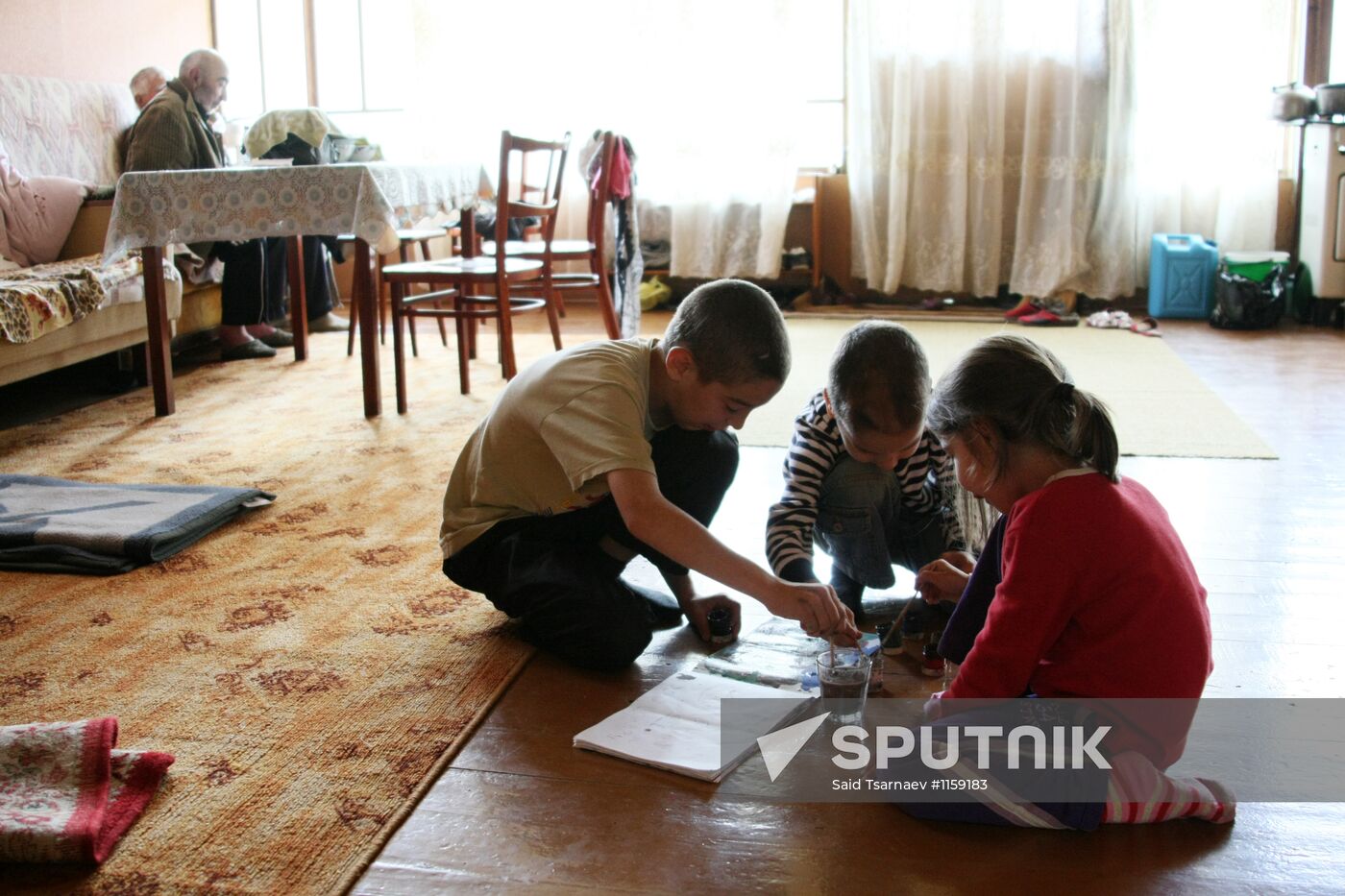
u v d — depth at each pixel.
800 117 5.32
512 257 3.85
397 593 1.79
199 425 3.01
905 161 5.18
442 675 1.47
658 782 1.21
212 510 2.12
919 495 1.65
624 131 5.52
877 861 1.06
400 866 1.06
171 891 1.02
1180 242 5.04
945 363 4.03
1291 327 4.79
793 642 1.56
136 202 2.97
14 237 3.64
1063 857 1.07
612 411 1.39
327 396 3.40
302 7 5.66
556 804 1.16
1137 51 4.93
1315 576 1.85
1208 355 4.10
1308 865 1.06
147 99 4.43
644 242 5.67
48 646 1.58
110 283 3.24
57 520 2.05
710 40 5.28
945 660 1.36
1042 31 5.01
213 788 1.19
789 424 3.04
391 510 2.25
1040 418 1.13
